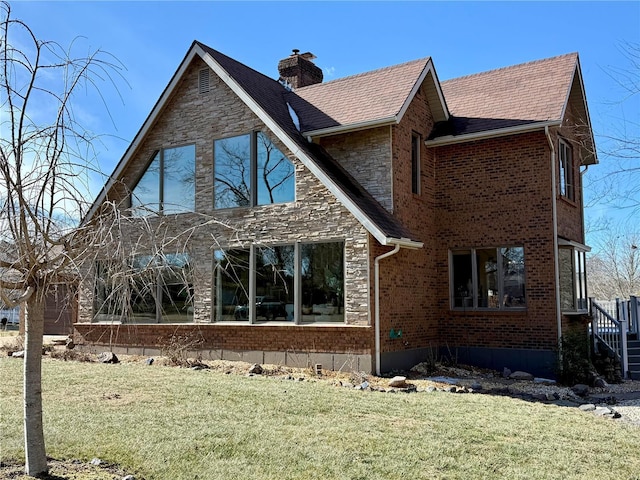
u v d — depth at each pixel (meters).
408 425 9.19
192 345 16.47
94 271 6.36
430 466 7.46
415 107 17.19
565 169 18.02
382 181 15.80
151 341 17.33
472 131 16.98
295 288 15.19
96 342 18.28
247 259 16.09
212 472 7.00
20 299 5.96
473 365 16.70
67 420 8.88
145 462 7.22
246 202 16.30
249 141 16.42
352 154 16.36
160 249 6.30
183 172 17.55
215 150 17.03
